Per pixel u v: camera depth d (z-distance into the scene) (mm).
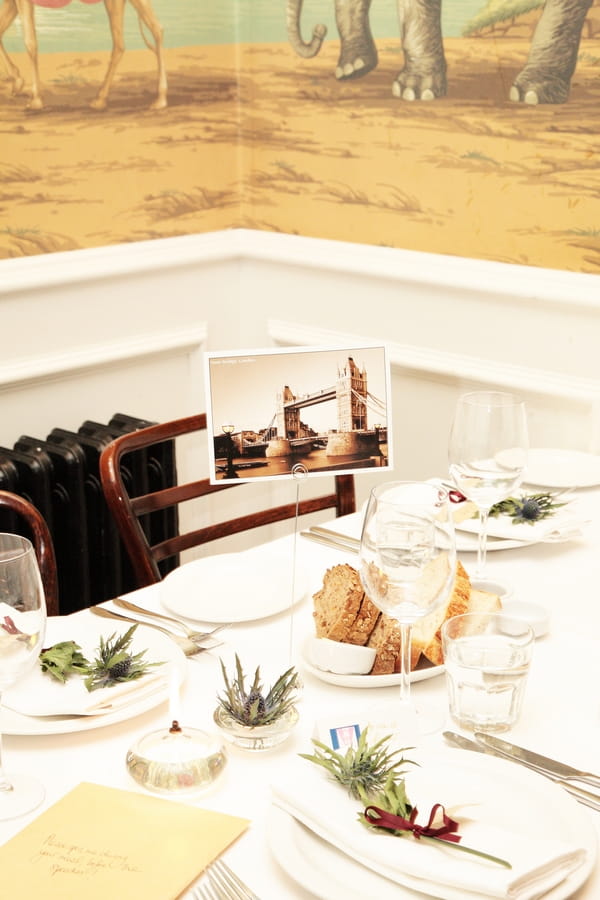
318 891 807
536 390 2311
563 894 798
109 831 910
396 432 2646
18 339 2449
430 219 2438
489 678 1060
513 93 2219
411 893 821
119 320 2641
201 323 2838
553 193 2205
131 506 1812
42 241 2457
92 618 1333
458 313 2422
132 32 2520
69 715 1088
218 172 2791
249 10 2684
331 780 950
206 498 2896
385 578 1025
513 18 2178
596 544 1591
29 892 838
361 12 2441
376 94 2467
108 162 2545
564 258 2219
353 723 1052
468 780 949
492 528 1595
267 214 2799
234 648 1268
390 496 1048
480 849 827
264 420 1368
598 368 2201
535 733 1074
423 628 1177
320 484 2822
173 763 976
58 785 996
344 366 1377
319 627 1215
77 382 2609
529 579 1464
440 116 2357
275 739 1031
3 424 2490
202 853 880
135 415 2766
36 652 974
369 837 852
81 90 2453
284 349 1361
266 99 2713
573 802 913
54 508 2453
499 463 1407
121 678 1156
